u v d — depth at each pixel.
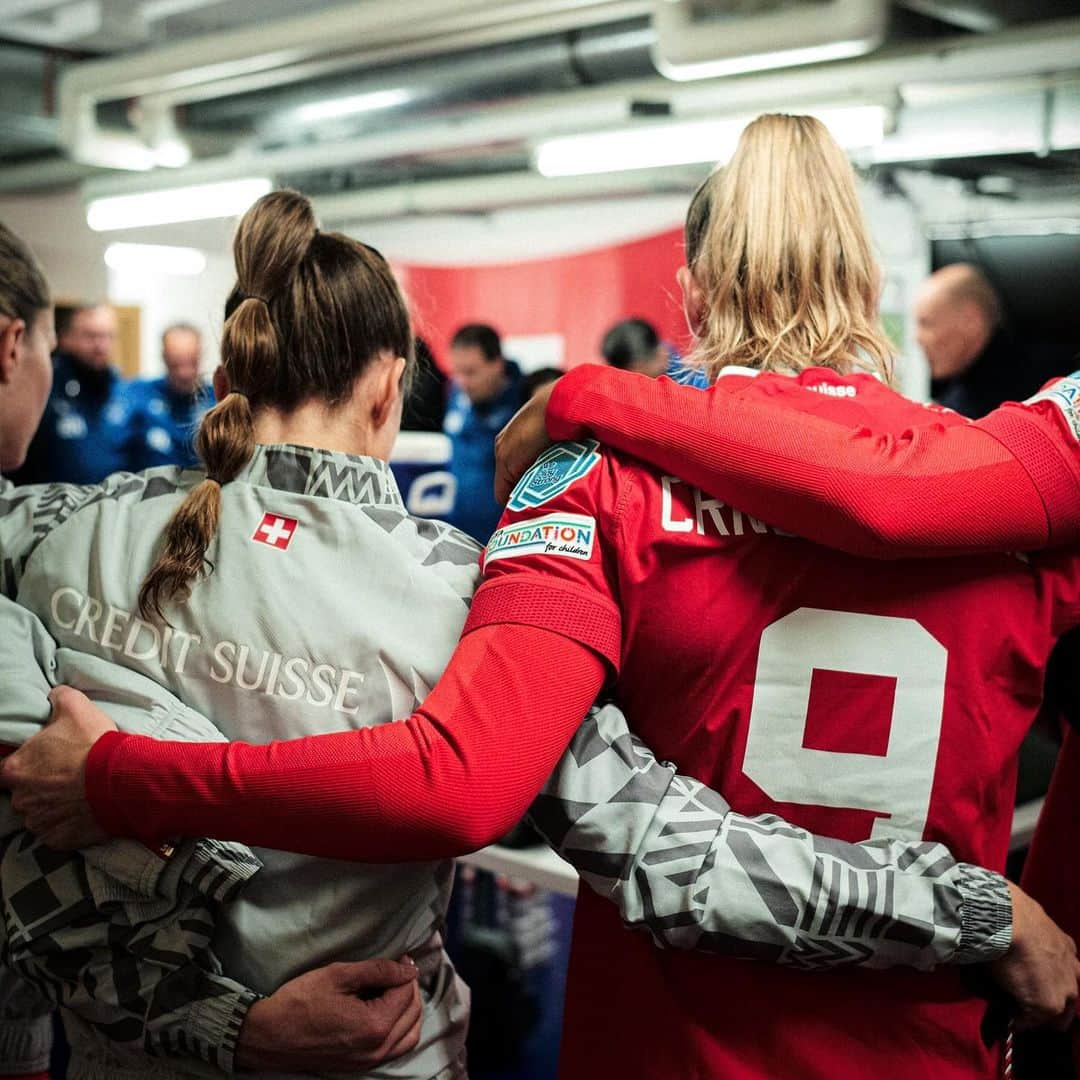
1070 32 3.16
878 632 0.84
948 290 3.06
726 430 0.82
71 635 0.95
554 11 3.37
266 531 0.94
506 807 0.79
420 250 7.02
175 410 5.49
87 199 6.65
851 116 3.74
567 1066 0.98
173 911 0.89
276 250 0.96
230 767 0.80
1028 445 0.81
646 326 4.67
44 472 5.29
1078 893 1.18
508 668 0.80
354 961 0.92
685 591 0.85
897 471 0.79
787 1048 0.87
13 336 1.17
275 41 3.71
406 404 1.17
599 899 0.96
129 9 5.93
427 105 4.48
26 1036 1.16
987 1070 0.91
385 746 0.79
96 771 0.84
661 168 5.30
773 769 0.86
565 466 0.88
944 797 0.86
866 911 0.81
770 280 0.96
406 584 0.93
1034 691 0.89
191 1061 0.91
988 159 3.57
